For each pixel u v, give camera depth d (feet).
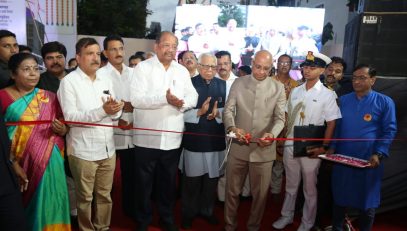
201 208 11.49
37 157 7.99
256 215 10.14
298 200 12.64
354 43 13.84
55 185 8.29
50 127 8.26
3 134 6.63
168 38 9.43
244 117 9.78
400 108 11.28
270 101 9.73
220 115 10.85
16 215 6.81
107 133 9.08
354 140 9.48
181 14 26.00
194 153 10.50
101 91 9.13
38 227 8.07
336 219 9.89
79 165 8.74
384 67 13.25
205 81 10.89
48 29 30.40
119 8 41.39
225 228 10.48
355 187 9.37
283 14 26.11
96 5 39.37
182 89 9.87
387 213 12.82
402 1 12.89
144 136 9.64
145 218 10.24
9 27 14.23
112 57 10.96
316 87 10.43
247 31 26.17
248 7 25.99
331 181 10.82
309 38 26.27
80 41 8.68
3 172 6.57
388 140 8.95
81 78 8.73
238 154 9.80
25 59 7.76
